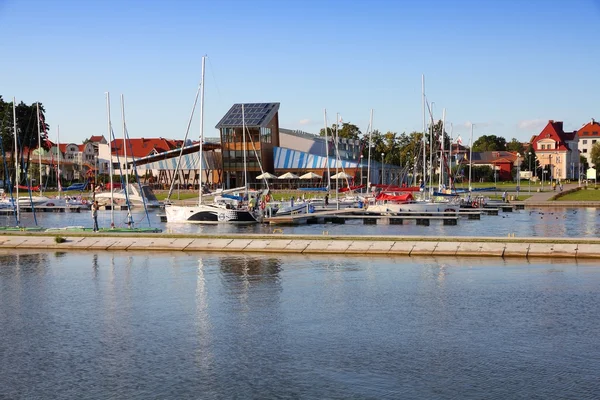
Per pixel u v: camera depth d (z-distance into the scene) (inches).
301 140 6343.5
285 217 2940.5
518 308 1183.6
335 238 1884.8
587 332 1034.7
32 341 1012.5
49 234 2038.6
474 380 840.3
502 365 892.0
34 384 839.1
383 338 1015.6
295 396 796.0
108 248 1893.5
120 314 1167.0
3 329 1077.1
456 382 834.2
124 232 2132.1
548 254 1683.1
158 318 1139.3
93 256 1785.2
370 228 2783.0
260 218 2967.5
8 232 2123.5
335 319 1123.3
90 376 864.9
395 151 7765.8
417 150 5876.0
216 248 1843.0
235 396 797.9
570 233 2551.7
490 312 1157.7
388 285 1378.0
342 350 960.3
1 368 895.1
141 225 2883.9
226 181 5846.5
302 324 1095.0
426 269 1545.3
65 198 4183.1
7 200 3976.4
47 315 1164.5
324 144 6412.4
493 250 1712.6
